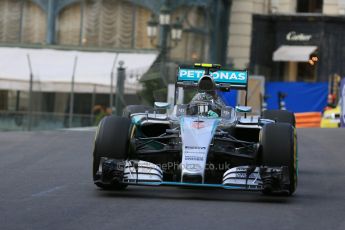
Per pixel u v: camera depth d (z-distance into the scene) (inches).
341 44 3900.1
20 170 1301.7
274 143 939.3
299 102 3427.7
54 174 1243.8
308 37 3909.9
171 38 3065.9
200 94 1050.1
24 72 3036.4
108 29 3363.7
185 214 847.1
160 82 2888.8
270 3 3988.7
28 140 1886.1
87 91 2935.5
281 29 3932.1
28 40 3383.4
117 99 2780.5
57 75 3004.4
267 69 3949.3
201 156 914.7
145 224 789.9
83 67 3117.6
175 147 971.9
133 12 3358.8
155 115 1059.3
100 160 954.7
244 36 3919.8
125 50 3270.2
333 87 3398.1
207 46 3503.9
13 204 912.9
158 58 3181.6
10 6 3400.6
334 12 3937.0
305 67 3949.3
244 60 3919.8
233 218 826.8
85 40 3363.7
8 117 2773.1
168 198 967.6
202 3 3452.3
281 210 887.1
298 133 2138.3
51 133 2114.9
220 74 1159.6
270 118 1230.9
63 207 890.1
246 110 1039.0
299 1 4015.8
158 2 3331.7
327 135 2073.1
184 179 903.1
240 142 976.9
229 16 3789.4
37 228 765.3
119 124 969.5
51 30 3353.8
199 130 952.9
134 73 2876.5
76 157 1515.7
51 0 3358.8
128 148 974.4
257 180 923.4
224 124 1001.5
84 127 2647.6
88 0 3368.6
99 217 827.4
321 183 1171.3
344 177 1253.1
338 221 828.6
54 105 2965.1
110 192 1016.2
